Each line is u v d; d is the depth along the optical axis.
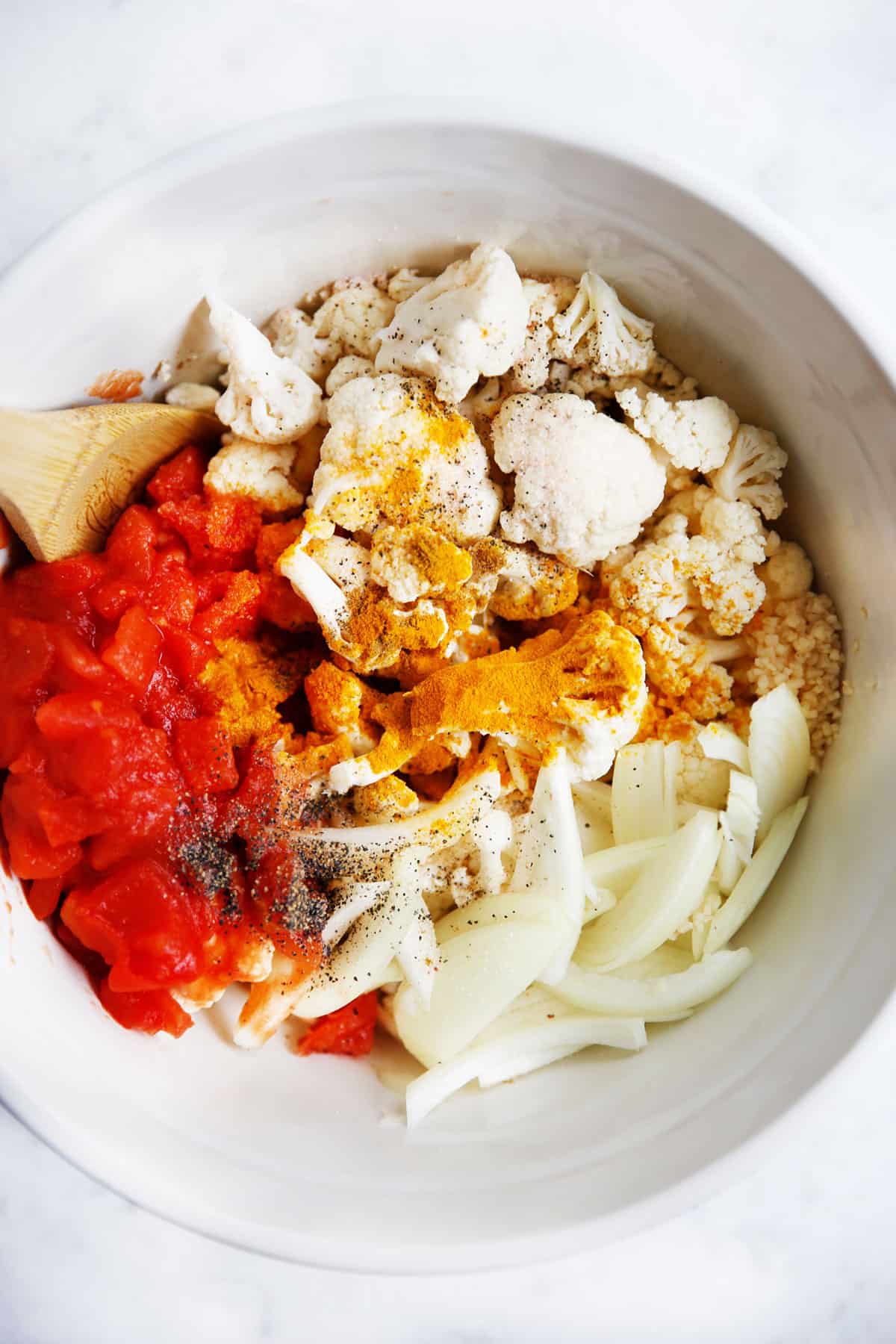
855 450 0.36
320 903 0.37
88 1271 0.41
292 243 0.36
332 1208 0.33
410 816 0.38
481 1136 0.36
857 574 0.37
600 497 0.37
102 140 0.40
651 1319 0.41
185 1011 0.36
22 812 0.35
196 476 0.38
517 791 0.39
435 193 0.35
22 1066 0.32
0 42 0.40
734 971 0.37
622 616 0.38
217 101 0.40
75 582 0.36
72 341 0.35
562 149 0.33
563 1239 0.32
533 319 0.37
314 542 0.37
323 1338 0.41
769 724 0.37
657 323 0.37
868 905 0.35
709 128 0.40
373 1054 0.39
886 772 0.36
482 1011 0.37
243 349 0.36
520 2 0.40
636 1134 0.35
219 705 0.37
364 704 0.38
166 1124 0.34
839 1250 0.41
